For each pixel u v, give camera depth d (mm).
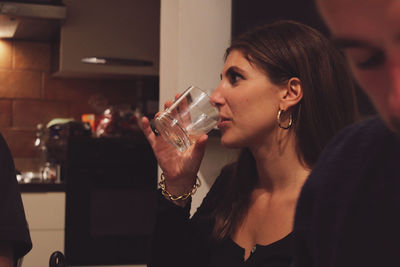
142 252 3422
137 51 3627
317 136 1079
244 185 1177
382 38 223
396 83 223
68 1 3496
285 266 1018
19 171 3680
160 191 1272
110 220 3379
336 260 518
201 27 1983
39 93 3928
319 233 547
